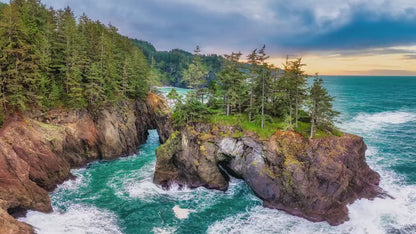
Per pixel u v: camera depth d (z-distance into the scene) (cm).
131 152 4934
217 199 3155
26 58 3588
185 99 3753
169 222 2650
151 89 7350
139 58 6581
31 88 3734
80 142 4216
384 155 4444
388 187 3281
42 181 3194
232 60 3625
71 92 4384
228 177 3600
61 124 4038
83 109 4400
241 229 2545
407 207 2827
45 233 2302
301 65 3181
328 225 2570
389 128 6197
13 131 3184
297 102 3347
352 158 2998
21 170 2825
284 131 3244
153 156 4825
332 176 2777
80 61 4266
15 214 2511
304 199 2759
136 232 2466
